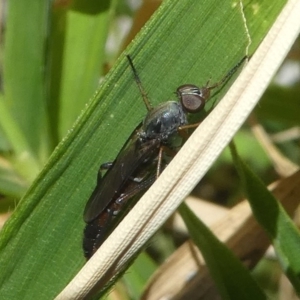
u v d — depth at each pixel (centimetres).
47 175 9
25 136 11
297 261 9
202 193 12
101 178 9
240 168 9
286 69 12
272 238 9
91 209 9
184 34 9
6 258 9
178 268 10
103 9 11
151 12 11
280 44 8
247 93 8
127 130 9
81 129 9
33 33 11
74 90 11
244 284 9
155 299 10
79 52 11
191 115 10
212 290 10
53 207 9
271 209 9
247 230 10
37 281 9
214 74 9
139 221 9
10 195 11
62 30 11
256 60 8
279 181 10
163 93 9
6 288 9
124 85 9
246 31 9
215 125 8
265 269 11
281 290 11
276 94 11
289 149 12
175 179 8
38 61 11
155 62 9
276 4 9
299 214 10
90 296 9
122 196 9
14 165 11
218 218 10
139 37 9
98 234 9
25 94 11
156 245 11
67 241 9
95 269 9
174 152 10
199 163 8
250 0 9
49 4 10
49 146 11
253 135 12
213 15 9
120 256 9
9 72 11
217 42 9
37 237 9
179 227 11
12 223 9
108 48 12
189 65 9
